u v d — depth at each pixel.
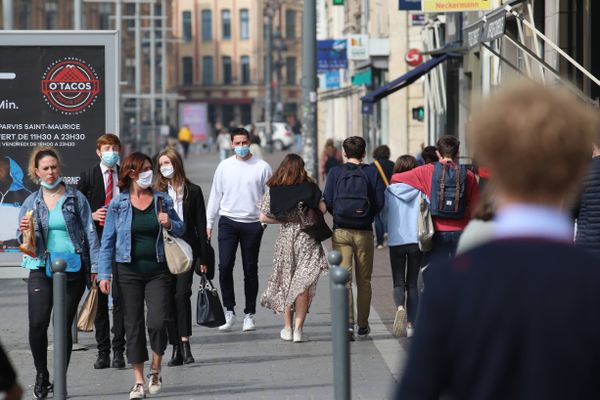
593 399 6.97
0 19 148.62
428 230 28.89
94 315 25.91
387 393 23.39
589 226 22.56
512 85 7.62
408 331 30.64
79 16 97.31
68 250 23.67
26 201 23.95
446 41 73.94
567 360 6.98
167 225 23.28
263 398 23.25
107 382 25.36
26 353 29.14
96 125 30.64
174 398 23.41
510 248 7.30
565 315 7.04
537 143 7.30
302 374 25.83
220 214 32.31
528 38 47.31
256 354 28.59
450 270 7.36
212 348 29.61
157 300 23.25
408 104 92.00
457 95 73.62
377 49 92.44
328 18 162.12
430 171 29.56
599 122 7.51
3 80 30.52
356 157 30.33
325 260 29.92
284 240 29.89
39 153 23.80
